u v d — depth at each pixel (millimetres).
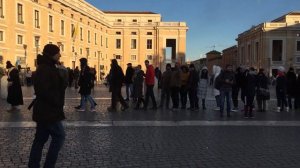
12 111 15016
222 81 14258
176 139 9773
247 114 14688
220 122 12828
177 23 93125
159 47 93438
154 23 93750
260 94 16203
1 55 44531
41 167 6957
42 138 6199
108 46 92562
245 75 15969
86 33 75000
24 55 49438
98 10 86312
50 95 5949
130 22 94062
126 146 8875
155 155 8031
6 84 18953
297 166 7285
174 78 16484
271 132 11000
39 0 53906
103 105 18031
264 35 91000
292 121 13234
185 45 93688
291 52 90188
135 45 94250
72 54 66812
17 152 8125
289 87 17500
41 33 54625
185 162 7496
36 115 6031
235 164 7387
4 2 45156
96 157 7809
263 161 7633
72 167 7051
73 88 34344
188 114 15000
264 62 90875
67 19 64750
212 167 7156
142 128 11414
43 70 5953
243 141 9625
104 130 10992
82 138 9758
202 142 9438
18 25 48125
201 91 16812
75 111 15430
